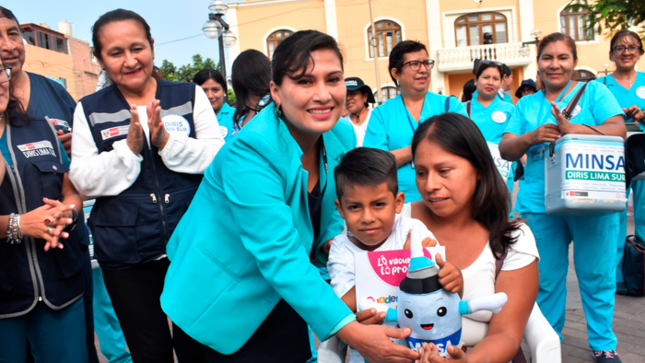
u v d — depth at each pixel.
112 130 2.54
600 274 3.29
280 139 1.89
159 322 2.50
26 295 2.44
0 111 2.38
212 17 11.30
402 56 3.79
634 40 5.02
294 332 2.21
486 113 5.30
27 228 2.32
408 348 1.70
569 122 3.27
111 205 2.47
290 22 26.95
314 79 1.82
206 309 2.01
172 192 2.54
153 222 2.48
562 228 3.42
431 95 3.95
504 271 1.97
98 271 3.60
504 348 1.77
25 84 3.03
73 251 2.63
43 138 2.63
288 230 1.84
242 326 2.02
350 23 26.92
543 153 3.45
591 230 3.27
